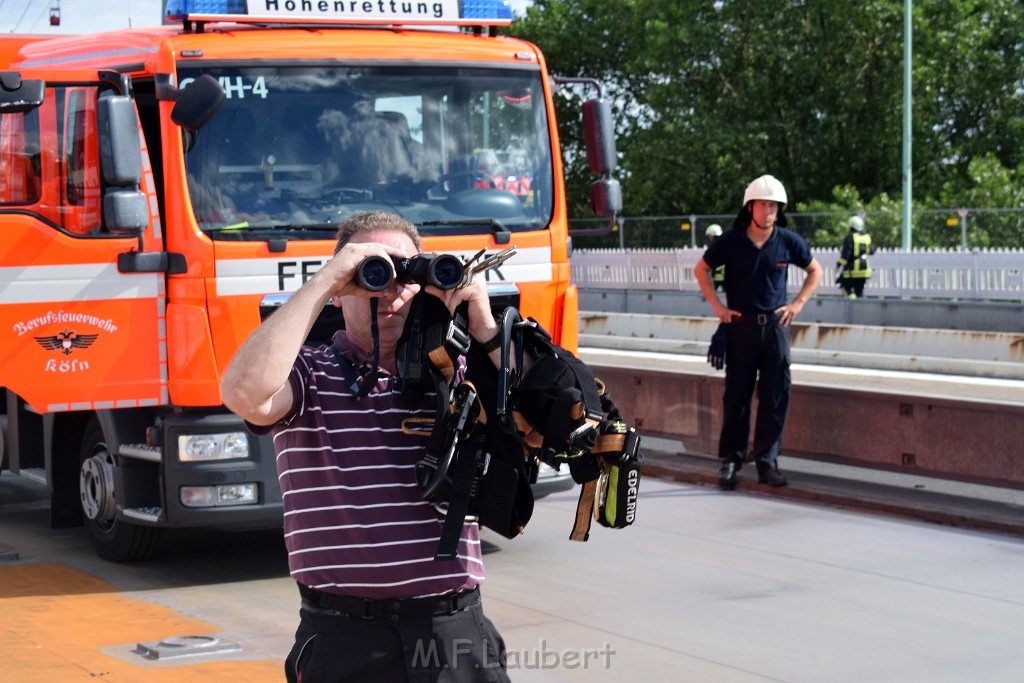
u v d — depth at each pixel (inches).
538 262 296.4
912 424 360.5
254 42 279.9
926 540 312.5
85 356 273.1
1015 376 661.3
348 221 127.8
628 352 855.1
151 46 276.5
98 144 269.9
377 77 289.3
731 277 369.7
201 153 272.7
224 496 274.5
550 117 305.4
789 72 1530.5
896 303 850.8
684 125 1546.5
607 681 212.7
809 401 390.0
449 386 120.4
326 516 121.3
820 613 251.8
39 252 270.8
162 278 275.0
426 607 122.3
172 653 226.1
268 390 114.5
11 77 258.2
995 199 1373.0
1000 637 235.3
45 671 217.8
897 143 1472.7
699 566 291.0
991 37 1472.7
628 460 123.6
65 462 321.1
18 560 311.1
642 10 1606.8
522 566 294.2
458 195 291.3
